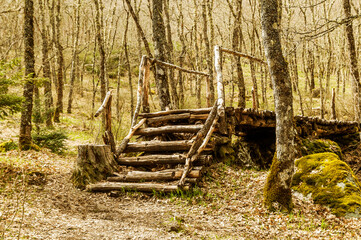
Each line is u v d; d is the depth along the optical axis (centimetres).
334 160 632
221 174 693
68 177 669
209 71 1399
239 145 912
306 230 462
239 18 1396
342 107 1962
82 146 644
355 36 2534
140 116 797
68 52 3372
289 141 533
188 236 409
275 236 437
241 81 1269
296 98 2347
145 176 625
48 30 2308
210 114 689
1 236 341
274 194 534
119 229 419
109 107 723
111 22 2241
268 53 536
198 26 2275
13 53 2866
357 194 550
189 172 607
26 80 686
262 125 870
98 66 3094
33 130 1102
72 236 377
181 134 776
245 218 498
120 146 708
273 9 534
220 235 423
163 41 969
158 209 519
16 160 776
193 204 543
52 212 462
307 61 2442
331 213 529
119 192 591
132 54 3005
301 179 623
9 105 628
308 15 2186
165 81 957
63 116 1825
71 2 2709
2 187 541
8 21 2842
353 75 1065
